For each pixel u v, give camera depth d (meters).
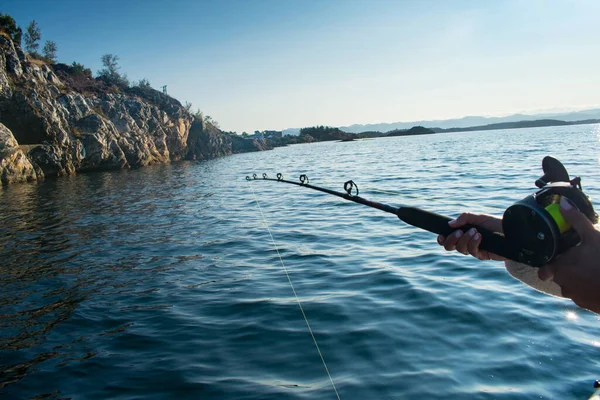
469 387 4.05
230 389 4.29
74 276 8.45
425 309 5.75
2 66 36.31
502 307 5.64
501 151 40.03
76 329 5.96
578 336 4.80
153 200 19.62
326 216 12.99
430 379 4.21
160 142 56.66
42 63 46.16
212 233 11.66
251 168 38.88
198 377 4.54
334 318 5.68
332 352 4.84
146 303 6.77
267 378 4.44
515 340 4.81
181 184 26.97
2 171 30.62
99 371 4.79
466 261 7.59
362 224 11.44
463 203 13.38
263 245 9.95
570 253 1.13
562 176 1.34
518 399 3.83
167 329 5.75
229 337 5.38
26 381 4.69
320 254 8.83
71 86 50.44
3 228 14.07
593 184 15.10
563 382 4.02
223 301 6.61
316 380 4.34
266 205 16.11
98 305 6.82
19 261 9.77
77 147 39.47
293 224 12.12
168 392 4.32
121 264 9.10
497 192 15.40
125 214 15.80
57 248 10.88
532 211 1.16
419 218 1.67
